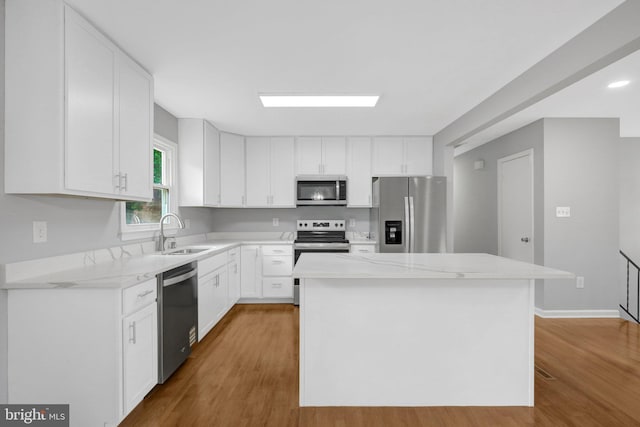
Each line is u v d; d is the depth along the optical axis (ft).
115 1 5.60
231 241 14.56
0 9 5.44
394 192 13.79
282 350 9.47
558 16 6.19
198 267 9.30
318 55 7.59
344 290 6.85
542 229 12.53
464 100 10.53
